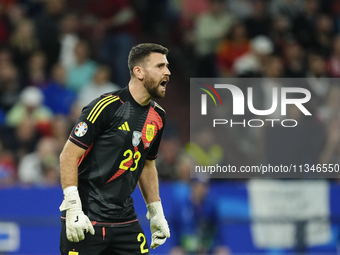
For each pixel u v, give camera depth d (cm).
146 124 1544
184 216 2677
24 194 2666
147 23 4481
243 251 2695
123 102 1514
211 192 2716
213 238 2689
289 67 3947
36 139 3188
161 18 4512
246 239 2703
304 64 4116
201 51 4197
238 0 4497
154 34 4459
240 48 4056
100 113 1474
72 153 1461
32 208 2658
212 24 4191
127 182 1541
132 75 1537
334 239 2738
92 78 3831
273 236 2716
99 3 4409
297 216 2748
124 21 4034
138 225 1608
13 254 2616
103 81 3675
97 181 1512
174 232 2670
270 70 3691
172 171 3028
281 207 2747
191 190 2694
